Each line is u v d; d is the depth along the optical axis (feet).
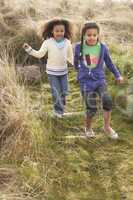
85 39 16.55
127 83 19.69
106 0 32.27
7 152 15.12
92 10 29.63
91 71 16.69
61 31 17.49
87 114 16.83
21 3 27.30
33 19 26.43
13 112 15.78
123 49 23.81
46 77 21.74
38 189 13.80
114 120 18.33
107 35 25.93
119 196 13.91
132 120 18.28
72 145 16.43
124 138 17.12
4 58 20.33
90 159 15.75
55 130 17.28
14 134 15.43
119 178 14.75
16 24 25.13
